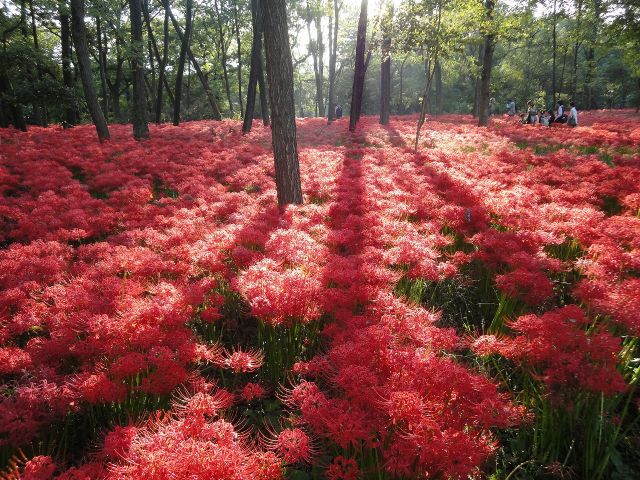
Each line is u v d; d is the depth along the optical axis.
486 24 15.48
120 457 2.27
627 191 6.76
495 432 3.05
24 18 21.11
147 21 25.22
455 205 6.81
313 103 67.19
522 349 2.92
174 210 7.66
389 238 5.36
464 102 52.66
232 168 11.55
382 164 11.61
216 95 43.31
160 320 3.58
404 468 2.17
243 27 33.94
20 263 4.89
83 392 2.77
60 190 9.20
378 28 14.24
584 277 4.80
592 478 2.71
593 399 2.77
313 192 8.66
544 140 14.41
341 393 2.84
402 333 3.21
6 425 2.54
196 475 1.94
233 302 4.67
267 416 3.30
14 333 3.63
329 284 4.33
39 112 25.89
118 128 20.94
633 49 18.72
